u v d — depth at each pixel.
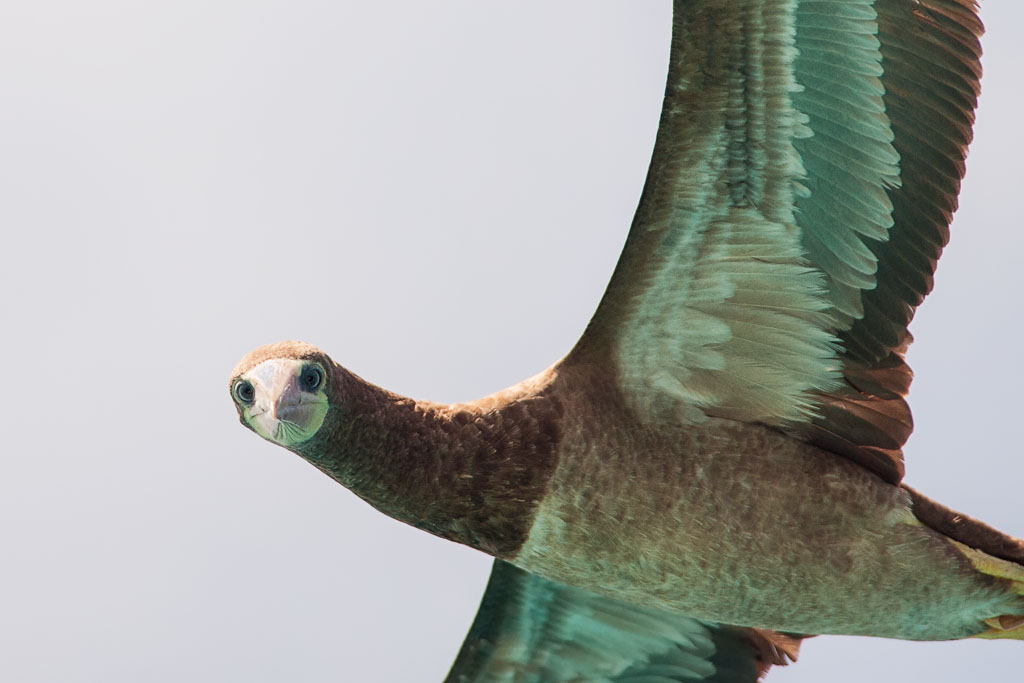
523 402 13.48
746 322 13.25
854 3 12.36
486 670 15.73
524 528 13.48
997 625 13.51
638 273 13.13
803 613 13.45
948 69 12.59
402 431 13.52
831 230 12.94
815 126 12.61
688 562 13.31
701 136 12.63
